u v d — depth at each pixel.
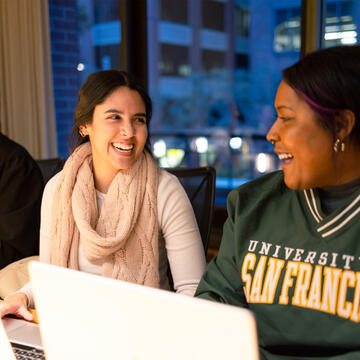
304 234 0.97
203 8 11.35
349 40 3.03
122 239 1.42
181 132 5.44
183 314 0.60
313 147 0.89
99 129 1.44
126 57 3.82
